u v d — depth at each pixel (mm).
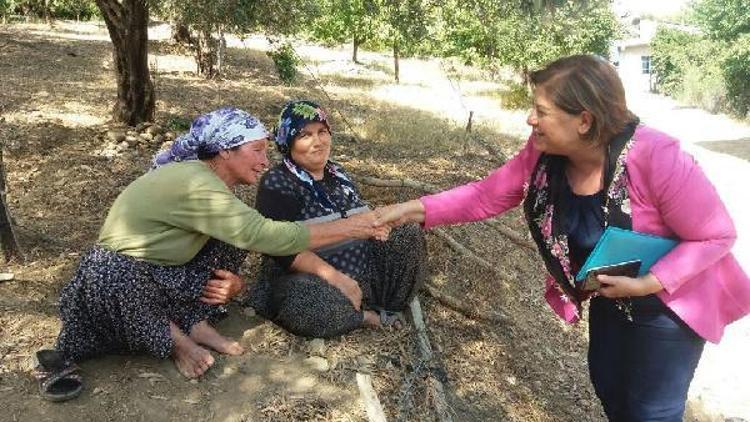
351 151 7793
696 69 29094
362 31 14188
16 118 6941
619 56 42000
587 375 4684
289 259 3258
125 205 2742
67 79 9719
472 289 4875
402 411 3088
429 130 9531
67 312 2812
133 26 6934
